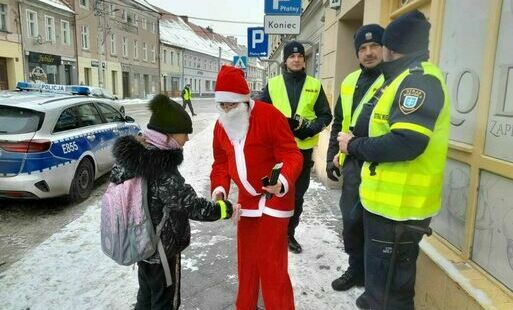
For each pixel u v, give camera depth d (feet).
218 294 10.38
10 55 85.97
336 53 22.35
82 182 18.98
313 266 11.70
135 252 6.91
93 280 11.06
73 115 19.16
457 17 8.87
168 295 7.71
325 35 26.00
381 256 7.16
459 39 8.74
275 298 7.92
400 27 6.52
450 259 8.17
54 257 12.51
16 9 87.04
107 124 22.36
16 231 15.25
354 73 10.12
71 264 12.03
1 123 16.39
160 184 6.84
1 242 14.20
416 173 6.60
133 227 6.84
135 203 6.82
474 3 8.21
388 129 6.75
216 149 8.57
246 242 8.29
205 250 13.03
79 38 111.96
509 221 6.88
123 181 6.95
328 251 12.71
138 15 150.00
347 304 9.77
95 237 14.15
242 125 7.47
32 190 16.06
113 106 24.35
